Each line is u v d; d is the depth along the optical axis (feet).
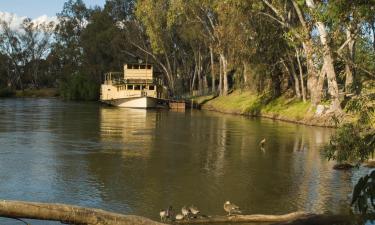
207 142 110.93
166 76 315.37
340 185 67.41
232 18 177.88
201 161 85.97
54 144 104.32
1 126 141.59
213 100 248.73
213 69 269.64
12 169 76.43
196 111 226.38
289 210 55.47
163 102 247.29
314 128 143.33
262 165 82.43
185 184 67.92
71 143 106.42
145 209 55.67
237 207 51.72
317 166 81.56
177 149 99.81
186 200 59.62
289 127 146.30
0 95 396.98
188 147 102.73
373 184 25.11
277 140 114.52
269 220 49.78
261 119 178.50
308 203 58.44
